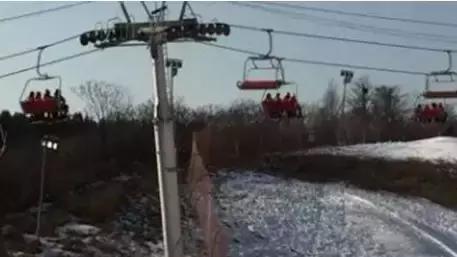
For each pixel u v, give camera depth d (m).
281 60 29.53
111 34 25.05
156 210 59.00
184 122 78.44
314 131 100.50
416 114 37.94
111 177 64.50
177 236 25.25
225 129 82.88
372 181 78.25
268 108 32.81
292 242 57.88
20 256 40.53
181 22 24.88
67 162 61.88
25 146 58.50
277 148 88.81
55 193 54.75
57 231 47.78
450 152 91.94
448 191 74.38
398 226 61.62
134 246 49.31
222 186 73.62
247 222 61.75
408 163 83.56
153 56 24.83
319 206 68.00
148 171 69.19
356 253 55.38
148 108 84.56
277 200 69.31
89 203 54.25
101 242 47.62
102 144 69.19
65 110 31.28
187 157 71.38
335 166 83.00
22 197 52.31
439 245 56.62
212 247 53.25
